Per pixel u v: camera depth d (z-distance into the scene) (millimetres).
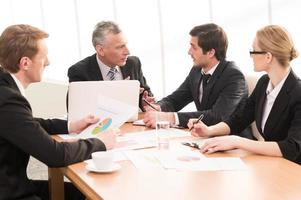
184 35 3645
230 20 3311
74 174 1565
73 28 4488
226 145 1819
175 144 1979
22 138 1604
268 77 2262
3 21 5125
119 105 2193
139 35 3928
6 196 1605
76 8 4406
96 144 1783
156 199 1270
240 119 2305
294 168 1590
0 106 1587
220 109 2547
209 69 2789
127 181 1448
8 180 1628
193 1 3539
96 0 4203
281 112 2031
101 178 1487
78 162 1697
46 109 4875
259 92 2264
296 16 2949
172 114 2451
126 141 2021
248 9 3197
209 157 1745
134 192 1335
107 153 1605
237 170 1564
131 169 1591
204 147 1841
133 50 3980
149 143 1979
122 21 4012
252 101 2340
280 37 2055
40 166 4145
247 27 3217
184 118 2439
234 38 3293
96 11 4230
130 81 2336
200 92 2846
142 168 1599
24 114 1625
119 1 4004
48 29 4719
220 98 2613
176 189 1359
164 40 3775
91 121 2162
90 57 3006
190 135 2186
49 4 4652
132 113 2125
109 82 2291
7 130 1598
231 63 2750
